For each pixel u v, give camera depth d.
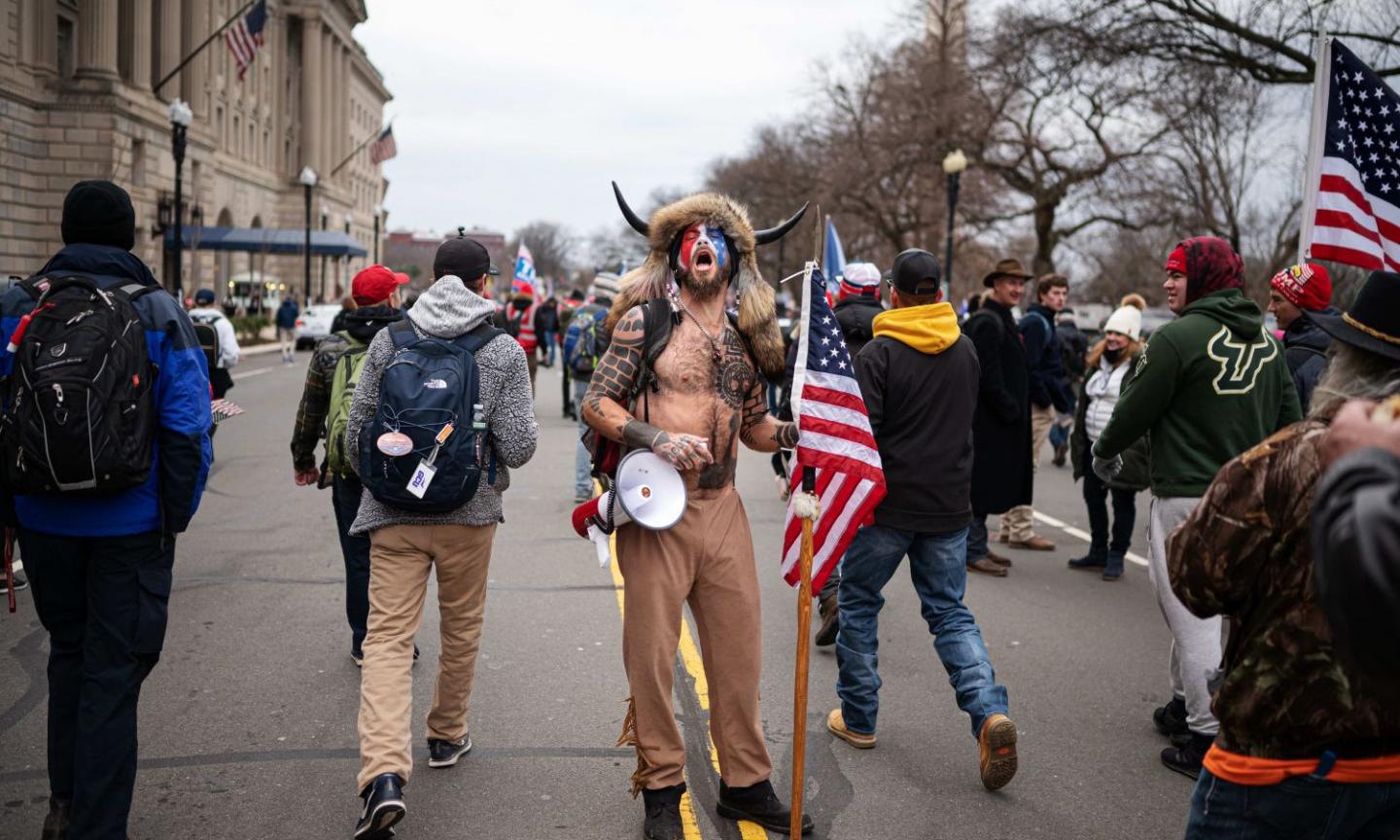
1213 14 17.52
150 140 43.88
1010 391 7.21
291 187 71.38
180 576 7.23
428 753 4.50
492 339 4.00
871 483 3.84
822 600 5.92
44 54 39.31
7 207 37.62
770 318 3.90
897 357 4.37
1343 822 2.39
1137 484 7.40
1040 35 20.16
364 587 5.35
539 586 7.12
